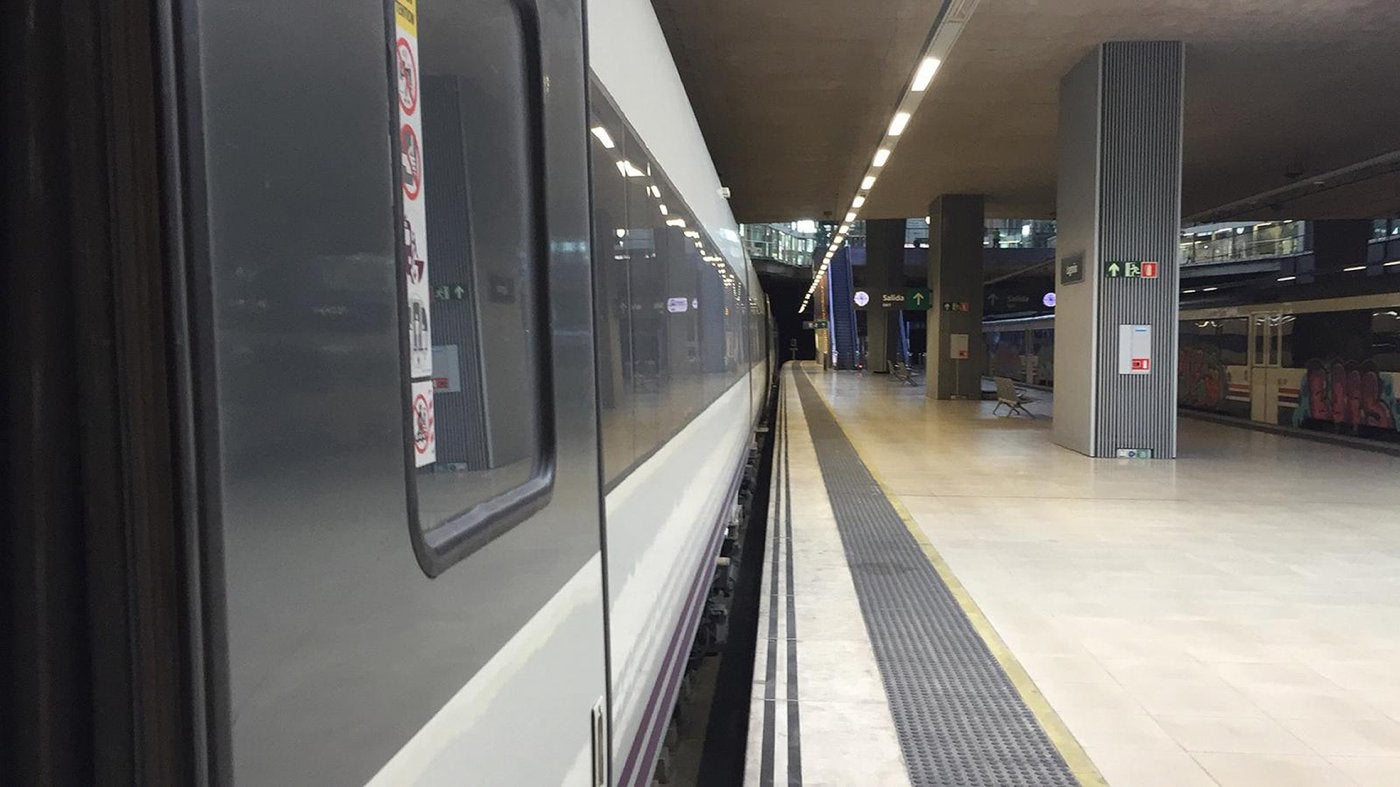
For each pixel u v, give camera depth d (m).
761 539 9.32
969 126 16.33
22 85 0.62
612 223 2.43
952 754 3.43
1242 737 3.62
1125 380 11.59
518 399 1.46
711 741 4.70
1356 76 13.14
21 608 0.63
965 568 6.22
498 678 1.22
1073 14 10.50
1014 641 4.74
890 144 15.27
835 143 17.95
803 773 3.27
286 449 0.75
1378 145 18.09
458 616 1.08
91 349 0.62
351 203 0.88
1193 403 19.61
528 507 1.39
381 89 0.95
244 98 0.70
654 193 3.41
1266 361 16.58
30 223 0.62
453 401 1.16
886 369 41.19
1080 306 11.98
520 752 1.30
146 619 0.62
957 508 8.38
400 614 0.93
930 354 25.39
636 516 2.62
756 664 4.37
